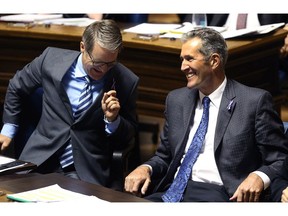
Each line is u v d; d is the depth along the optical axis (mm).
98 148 9508
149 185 8961
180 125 8969
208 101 8797
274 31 12188
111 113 9078
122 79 9547
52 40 12453
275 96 12383
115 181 9492
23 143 9977
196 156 8773
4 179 7770
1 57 12914
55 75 9414
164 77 11586
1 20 13250
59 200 6676
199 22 13992
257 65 11922
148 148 15938
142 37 11734
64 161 9461
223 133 8586
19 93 9805
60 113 9477
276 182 8531
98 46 8766
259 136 8555
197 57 8594
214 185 8656
